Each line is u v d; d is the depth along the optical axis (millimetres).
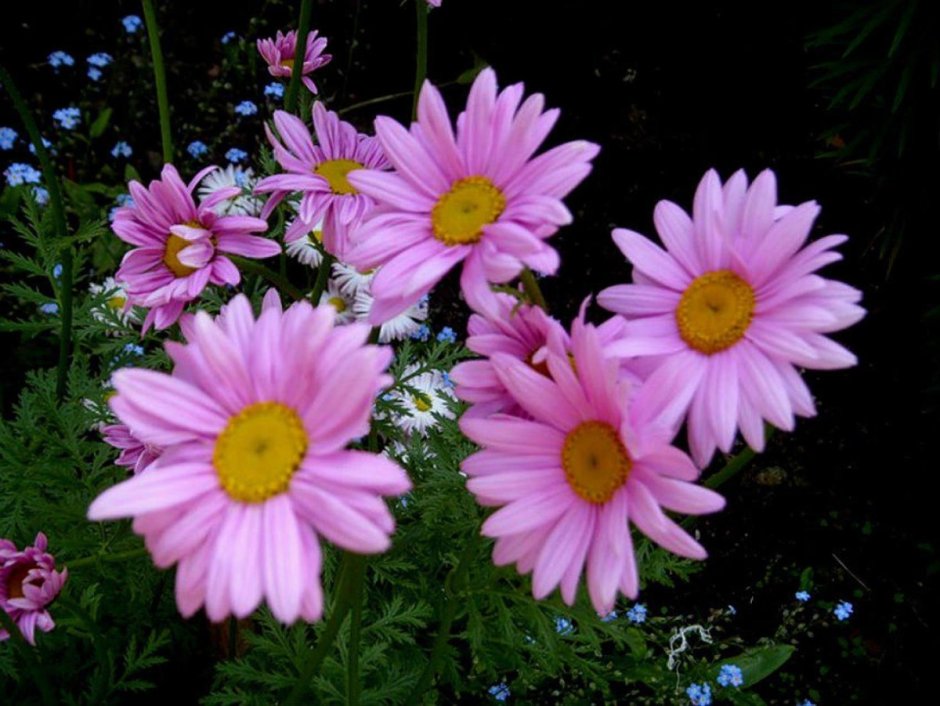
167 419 226
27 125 408
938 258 675
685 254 269
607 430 250
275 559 213
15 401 626
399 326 602
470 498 442
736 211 268
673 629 557
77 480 447
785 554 640
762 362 255
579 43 799
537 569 252
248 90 815
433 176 261
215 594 214
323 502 214
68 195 722
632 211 763
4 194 712
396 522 469
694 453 258
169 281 354
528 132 252
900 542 641
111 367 496
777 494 664
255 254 351
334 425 220
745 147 757
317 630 421
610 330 268
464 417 269
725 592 625
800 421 689
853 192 719
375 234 259
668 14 777
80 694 451
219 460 224
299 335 222
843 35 619
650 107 782
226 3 854
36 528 454
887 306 701
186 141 798
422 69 367
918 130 600
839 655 603
